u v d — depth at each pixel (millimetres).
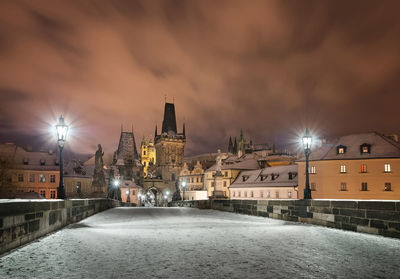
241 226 15453
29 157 87625
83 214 19547
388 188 56156
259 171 86250
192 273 6711
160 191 157250
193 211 29328
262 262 7676
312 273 6754
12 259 7906
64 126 17109
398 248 9484
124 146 169125
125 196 120000
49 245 9781
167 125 165625
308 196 17828
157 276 6488
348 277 6492
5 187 75062
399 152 56438
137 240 10844
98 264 7430
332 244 10133
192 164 138125
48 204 12344
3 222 8570
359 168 58781
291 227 14883
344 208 13914
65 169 91000
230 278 6379
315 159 63594
